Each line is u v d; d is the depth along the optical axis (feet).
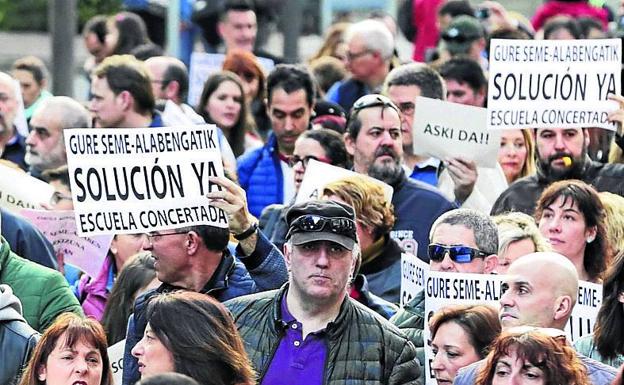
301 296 57.98
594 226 69.62
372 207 71.10
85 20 154.92
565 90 75.92
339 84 102.17
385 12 146.92
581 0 123.65
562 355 52.37
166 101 95.09
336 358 57.88
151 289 66.54
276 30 160.76
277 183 90.38
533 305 58.85
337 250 57.62
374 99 78.02
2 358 61.21
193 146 64.80
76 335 58.23
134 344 62.80
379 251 71.82
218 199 64.23
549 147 78.23
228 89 97.40
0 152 90.84
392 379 58.13
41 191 76.43
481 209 79.77
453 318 59.57
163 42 135.95
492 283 61.72
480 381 53.06
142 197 64.08
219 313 54.49
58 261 73.67
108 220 63.72
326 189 71.31
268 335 58.34
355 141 78.02
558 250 69.62
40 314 66.13
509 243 66.13
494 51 75.66
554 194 69.87
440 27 116.98
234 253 67.67
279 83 89.61
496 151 79.41
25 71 110.01
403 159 84.02
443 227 64.03
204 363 53.72
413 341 64.34
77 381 58.03
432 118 79.56
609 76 75.97
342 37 117.60
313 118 90.53
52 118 86.28
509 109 75.77
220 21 118.83
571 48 75.87
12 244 70.59
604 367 56.80
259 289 64.49
